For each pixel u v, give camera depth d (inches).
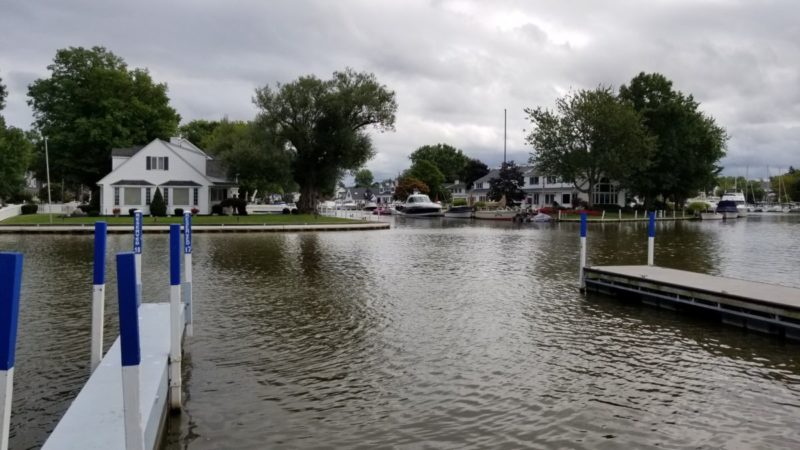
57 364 358.9
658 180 2650.1
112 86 2390.5
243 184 2289.6
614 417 280.7
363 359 373.7
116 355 309.0
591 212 2410.2
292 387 321.7
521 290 632.4
